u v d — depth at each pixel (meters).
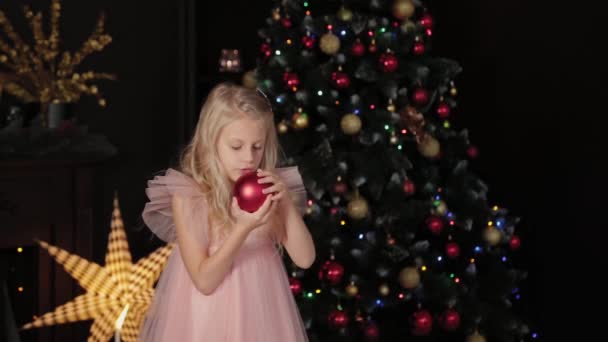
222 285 2.08
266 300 2.12
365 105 3.42
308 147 3.68
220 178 2.04
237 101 1.98
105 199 4.10
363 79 3.37
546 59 3.84
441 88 3.52
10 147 3.12
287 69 3.41
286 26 3.56
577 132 3.70
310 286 3.46
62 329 3.38
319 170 3.31
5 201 3.16
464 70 4.32
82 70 3.98
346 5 3.40
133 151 4.16
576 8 3.66
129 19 4.07
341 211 3.37
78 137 3.36
